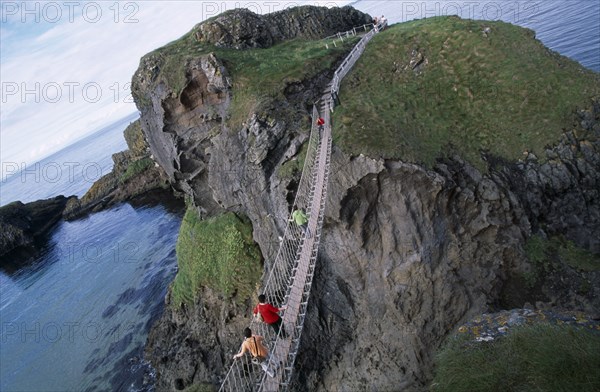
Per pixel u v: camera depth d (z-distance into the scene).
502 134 27.62
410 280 23.28
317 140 26.86
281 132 29.02
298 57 36.81
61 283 56.28
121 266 53.34
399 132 26.06
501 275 23.70
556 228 24.98
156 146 44.19
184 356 29.31
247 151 29.92
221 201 33.44
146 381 30.33
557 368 9.83
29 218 85.06
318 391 23.91
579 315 11.77
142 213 71.69
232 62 35.84
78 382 33.38
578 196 25.12
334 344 24.33
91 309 45.03
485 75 30.67
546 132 26.81
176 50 39.53
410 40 35.47
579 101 27.22
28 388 35.19
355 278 24.34
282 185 27.44
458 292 23.03
